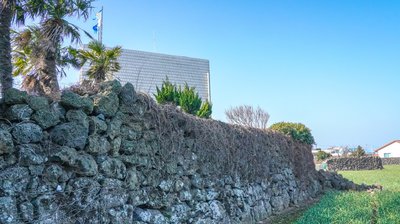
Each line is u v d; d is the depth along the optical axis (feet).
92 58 43.75
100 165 17.66
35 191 14.48
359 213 33.99
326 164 134.21
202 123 28.07
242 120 65.67
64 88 19.26
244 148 34.58
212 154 28.73
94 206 16.87
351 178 89.10
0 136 13.60
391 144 266.98
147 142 21.66
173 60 66.54
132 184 19.71
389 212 35.40
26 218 13.89
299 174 50.01
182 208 23.89
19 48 40.52
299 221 30.63
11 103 14.79
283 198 42.42
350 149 190.29
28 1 33.50
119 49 45.47
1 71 26.37
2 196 13.41
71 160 15.87
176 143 24.21
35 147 14.83
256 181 36.58
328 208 36.60
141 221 19.90
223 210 28.84
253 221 33.40
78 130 16.47
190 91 39.86
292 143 49.93
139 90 22.86
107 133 18.48
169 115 23.95
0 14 27.55
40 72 34.17
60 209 15.29
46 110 15.58
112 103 19.02
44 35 34.37
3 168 13.74
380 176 96.89
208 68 71.97
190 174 25.61
